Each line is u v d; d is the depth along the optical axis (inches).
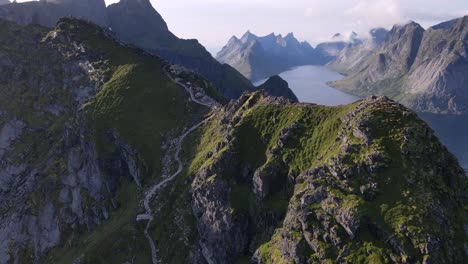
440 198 6018.7
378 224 5816.9
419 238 5546.3
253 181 7480.3
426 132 6584.6
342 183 6338.6
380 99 7204.7
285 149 7514.8
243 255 7219.5
